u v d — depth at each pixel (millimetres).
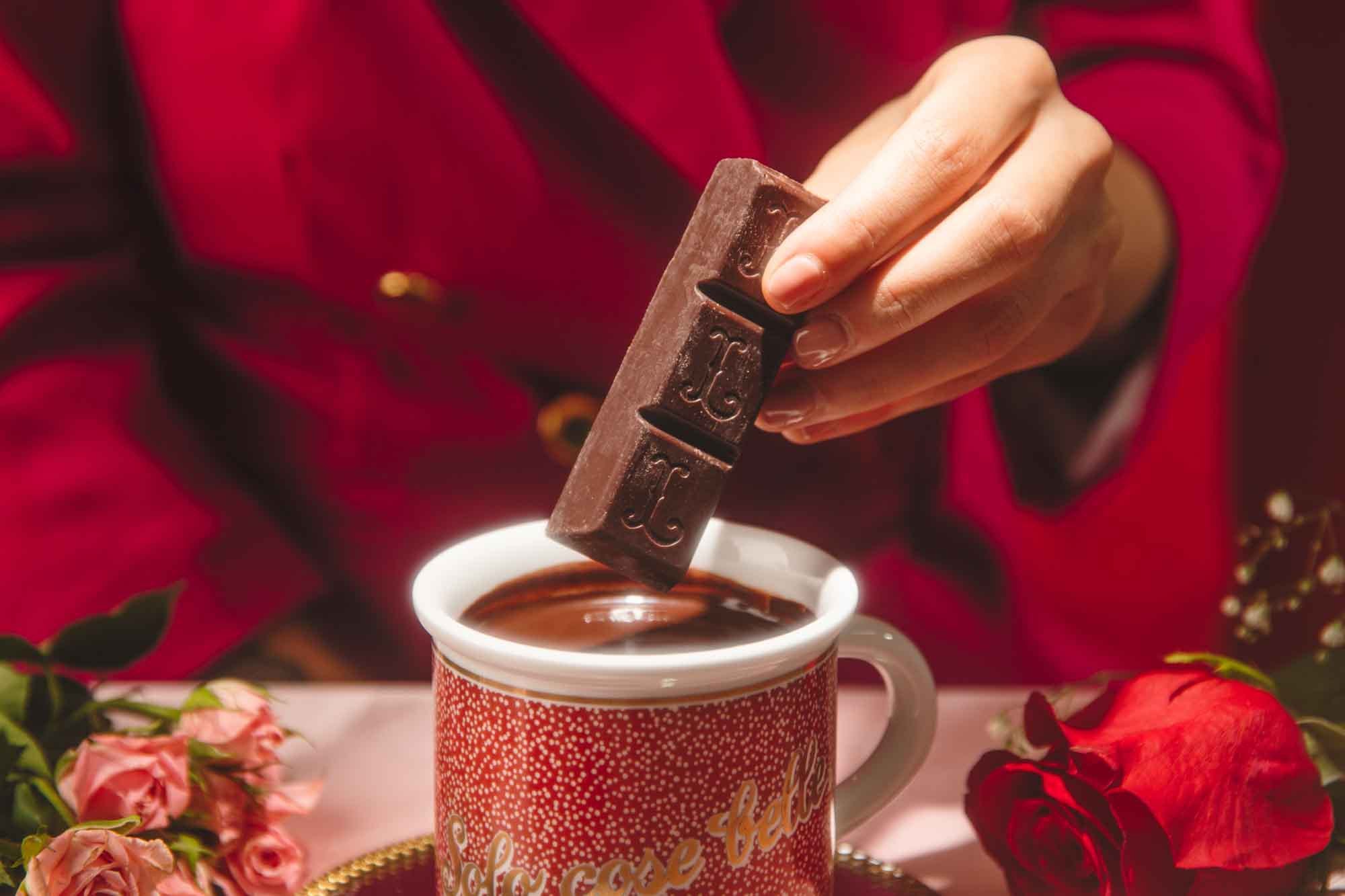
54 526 648
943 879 466
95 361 669
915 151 411
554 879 383
